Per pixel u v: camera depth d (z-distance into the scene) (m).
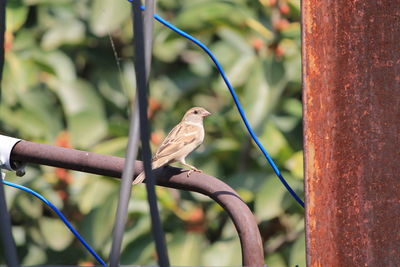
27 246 13.10
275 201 11.26
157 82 12.98
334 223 6.12
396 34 6.14
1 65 4.73
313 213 6.08
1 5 4.73
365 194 6.13
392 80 6.14
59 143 12.05
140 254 11.78
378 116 6.14
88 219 12.12
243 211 6.25
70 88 12.73
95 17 12.39
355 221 6.12
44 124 12.55
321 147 6.14
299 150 11.84
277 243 11.88
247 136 11.85
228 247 11.80
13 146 7.28
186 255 11.62
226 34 12.13
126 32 13.27
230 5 11.64
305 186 6.11
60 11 13.16
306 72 6.16
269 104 11.27
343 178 6.15
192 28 11.88
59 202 12.27
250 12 11.70
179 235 11.77
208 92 13.15
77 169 7.08
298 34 11.41
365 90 6.16
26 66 12.36
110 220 12.02
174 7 12.98
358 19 6.20
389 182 6.10
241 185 11.72
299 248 11.30
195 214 11.80
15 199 12.82
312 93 6.16
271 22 11.77
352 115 6.17
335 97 6.20
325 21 6.23
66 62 12.84
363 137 6.16
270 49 11.62
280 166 11.62
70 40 12.94
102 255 12.09
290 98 12.10
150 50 5.14
